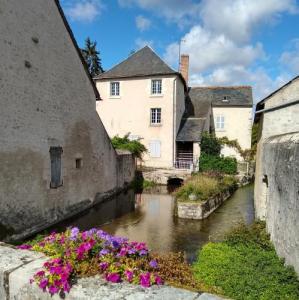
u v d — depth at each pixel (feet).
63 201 41.42
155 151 81.15
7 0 31.63
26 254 10.00
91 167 49.52
